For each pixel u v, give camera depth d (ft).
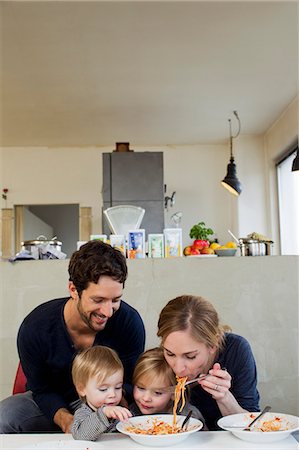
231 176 18.02
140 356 6.57
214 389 5.32
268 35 12.94
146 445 4.48
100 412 4.87
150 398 6.33
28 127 19.30
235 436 4.66
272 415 5.08
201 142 21.52
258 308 9.10
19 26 12.50
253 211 20.56
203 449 4.34
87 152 21.53
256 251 9.84
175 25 12.51
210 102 17.16
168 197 20.45
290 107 17.48
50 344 6.67
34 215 23.31
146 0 11.45
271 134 19.86
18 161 21.50
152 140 21.11
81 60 14.16
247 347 6.28
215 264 9.16
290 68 14.74
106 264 5.99
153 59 14.14
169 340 5.60
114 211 12.67
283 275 9.17
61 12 11.96
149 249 9.97
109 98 16.71
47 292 9.11
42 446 4.46
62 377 6.84
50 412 6.56
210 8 11.82
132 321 7.04
